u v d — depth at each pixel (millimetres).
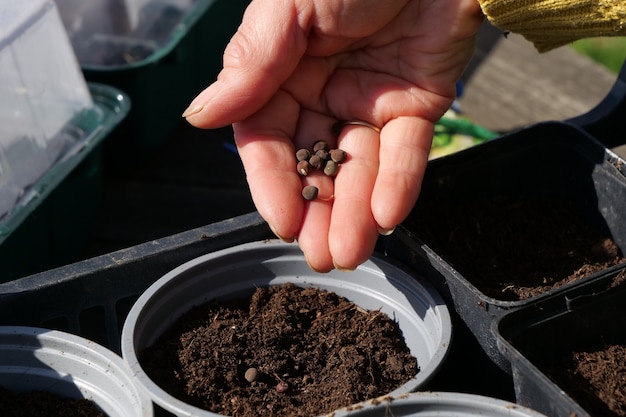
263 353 434
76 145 546
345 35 465
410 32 469
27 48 525
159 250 457
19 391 434
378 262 459
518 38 765
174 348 435
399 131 463
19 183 513
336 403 409
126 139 620
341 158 451
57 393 432
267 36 445
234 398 416
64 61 552
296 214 433
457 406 381
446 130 647
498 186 508
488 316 416
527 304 407
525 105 692
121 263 451
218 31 725
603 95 703
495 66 733
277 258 467
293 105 471
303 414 408
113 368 417
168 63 644
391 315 459
